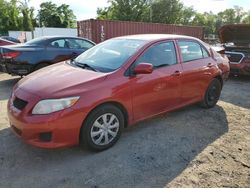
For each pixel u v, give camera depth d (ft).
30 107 11.25
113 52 14.76
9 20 184.65
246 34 30.83
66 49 27.61
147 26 61.41
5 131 14.73
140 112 14.03
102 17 193.77
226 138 14.67
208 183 10.68
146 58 14.28
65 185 10.39
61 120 11.14
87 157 12.34
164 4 171.73
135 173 11.23
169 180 10.82
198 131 15.40
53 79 12.51
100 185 10.43
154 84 14.28
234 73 30.55
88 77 12.48
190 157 12.56
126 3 169.37
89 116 11.93
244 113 18.83
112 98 12.44
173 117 17.37
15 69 24.94
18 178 10.75
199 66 17.25
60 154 12.53
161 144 13.70
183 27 69.00
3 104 19.63
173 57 15.83
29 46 26.07
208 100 18.95
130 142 13.80
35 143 11.22
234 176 11.20
